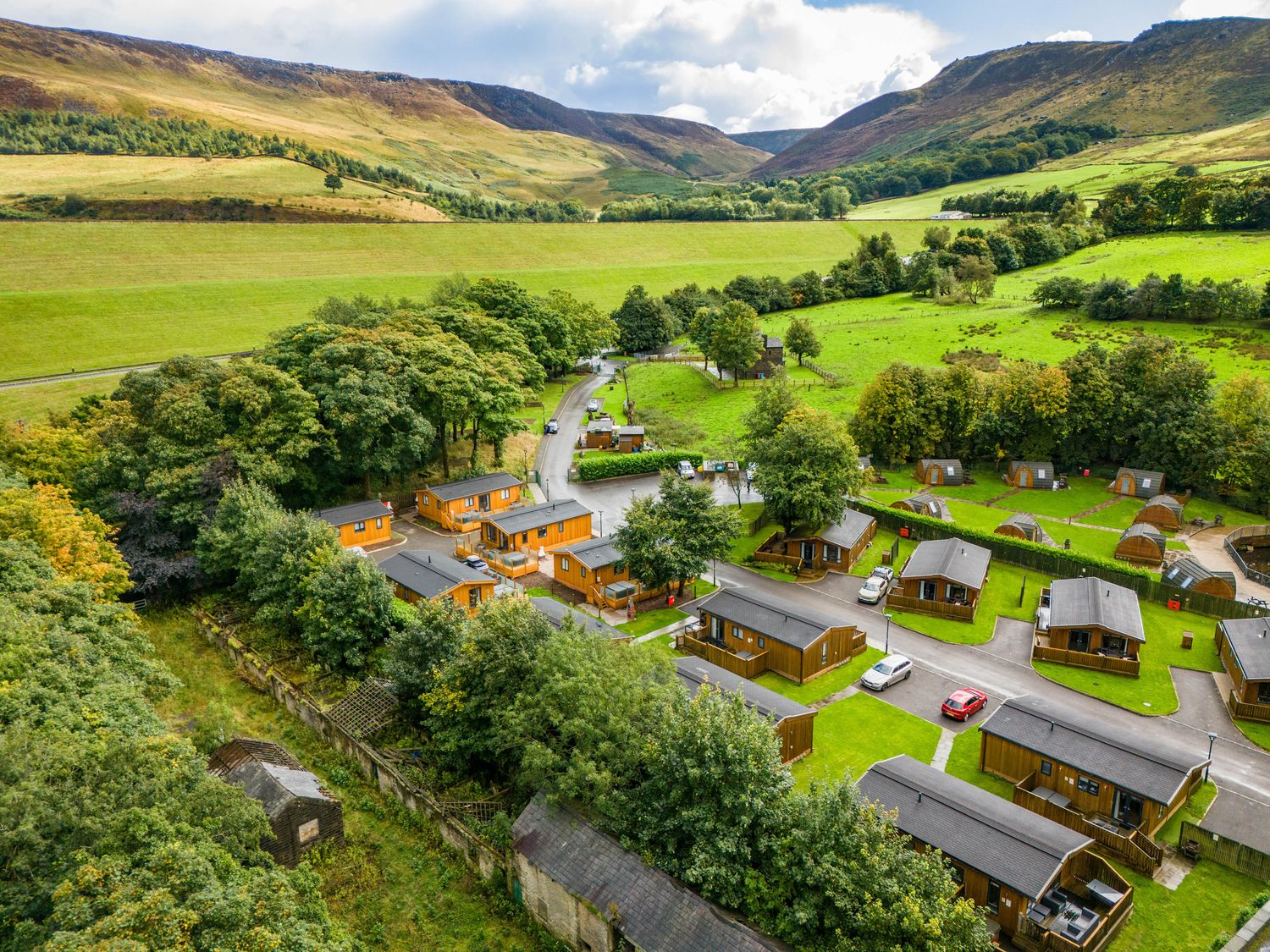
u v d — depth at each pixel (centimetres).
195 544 5769
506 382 8719
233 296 15050
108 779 2473
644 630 5728
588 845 2991
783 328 15962
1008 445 9806
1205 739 4381
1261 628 5034
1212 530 7906
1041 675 5109
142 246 16350
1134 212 19112
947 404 9769
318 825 3347
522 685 3528
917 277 17688
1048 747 3847
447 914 3112
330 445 7119
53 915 2008
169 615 5509
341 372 7438
